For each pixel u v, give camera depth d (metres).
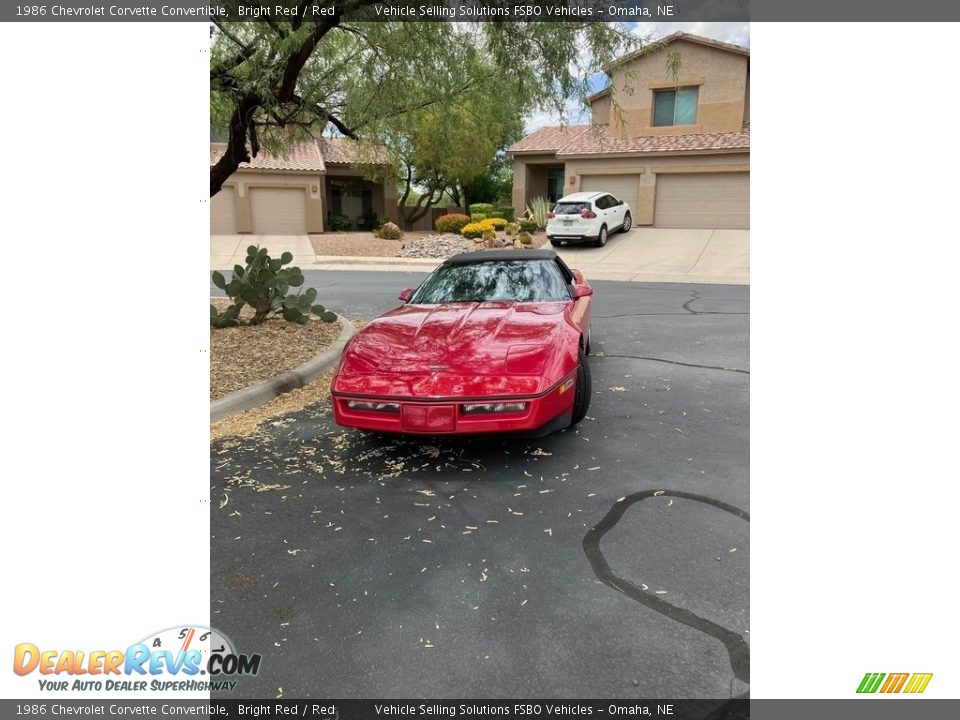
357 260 18.88
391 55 5.88
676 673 1.98
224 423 4.52
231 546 2.81
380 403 3.51
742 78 19.00
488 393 3.40
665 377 5.47
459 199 32.00
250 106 5.89
